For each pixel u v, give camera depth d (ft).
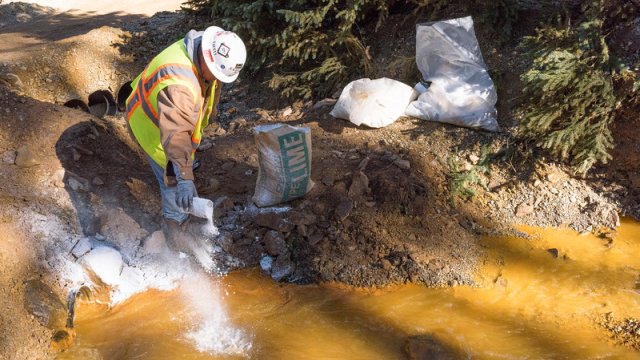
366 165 15.84
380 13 19.20
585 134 15.52
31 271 13.00
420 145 16.65
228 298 13.16
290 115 18.93
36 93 19.58
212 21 22.00
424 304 12.96
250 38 19.66
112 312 12.80
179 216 13.64
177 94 11.00
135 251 14.06
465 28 17.08
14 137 15.56
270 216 14.48
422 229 14.64
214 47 11.26
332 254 14.06
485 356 11.56
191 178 11.35
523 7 18.79
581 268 13.85
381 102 16.89
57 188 14.67
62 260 13.37
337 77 19.07
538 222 15.34
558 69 15.23
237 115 19.63
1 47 22.54
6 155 15.14
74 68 20.53
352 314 12.71
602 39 15.66
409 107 17.30
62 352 11.78
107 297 13.14
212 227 14.33
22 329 11.97
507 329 12.23
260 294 13.29
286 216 14.61
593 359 11.43
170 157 11.09
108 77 21.08
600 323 12.32
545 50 16.14
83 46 21.11
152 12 28.35
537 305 12.85
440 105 16.87
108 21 26.78
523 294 13.16
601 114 15.57
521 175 16.07
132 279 13.46
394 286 13.47
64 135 15.76
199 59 11.43
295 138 14.15
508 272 13.79
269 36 19.52
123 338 12.12
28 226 13.65
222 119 19.40
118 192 15.06
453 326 12.33
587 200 15.66
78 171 15.21
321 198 15.02
